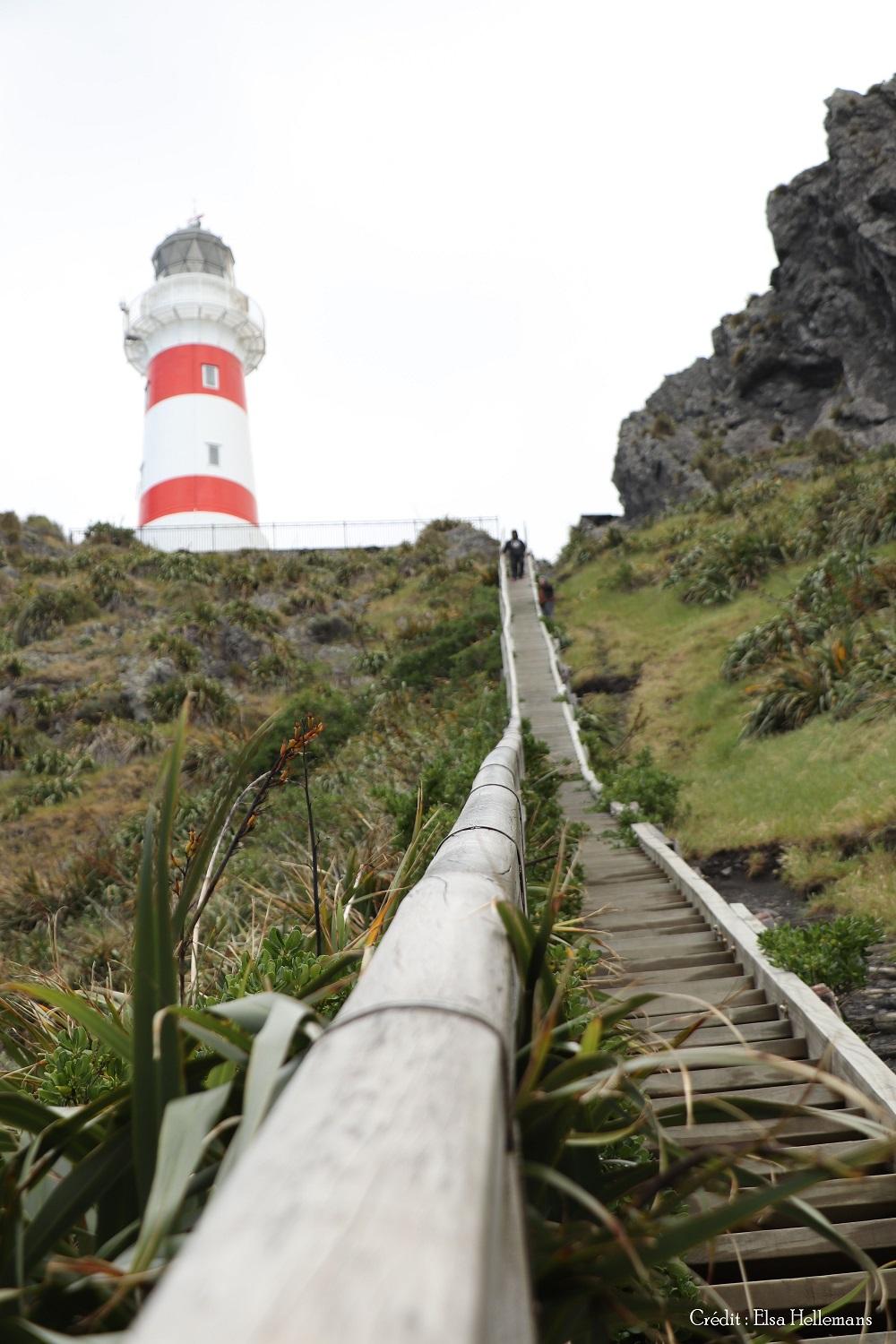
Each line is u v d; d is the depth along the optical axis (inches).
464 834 92.0
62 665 1053.8
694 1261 109.2
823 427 1486.2
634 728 685.3
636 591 1115.3
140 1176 42.1
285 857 301.0
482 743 442.3
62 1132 45.2
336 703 884.6
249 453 1861.5
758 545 968.9
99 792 773.9
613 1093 44.4
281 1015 38.7
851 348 1600.6
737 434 1720.0
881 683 504.7
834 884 321.1
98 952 186.2
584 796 542.6
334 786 504.1
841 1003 221.8
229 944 147.8
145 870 47.2
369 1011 36.4
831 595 700.7
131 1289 35.1
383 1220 20.7
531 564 1412.4
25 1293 34.8
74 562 1398.9
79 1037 81.6
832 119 1555.1
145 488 1802.4
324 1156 23.9
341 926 133.0
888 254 1412.4
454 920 52.1
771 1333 48.7
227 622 1147.3
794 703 557.9
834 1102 139.3
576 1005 95.5
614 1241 38.9
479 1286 19.4
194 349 1828.2
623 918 269.3
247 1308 17.3
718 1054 41.6
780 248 1756.9
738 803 449.7
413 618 1224.2
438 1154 24.6
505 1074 36.0
